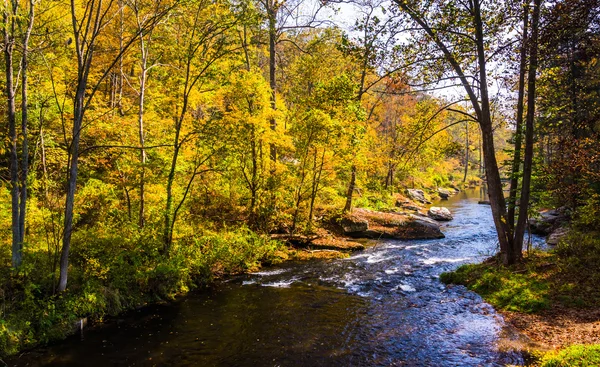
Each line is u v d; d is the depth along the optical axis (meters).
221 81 13.25
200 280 12.04
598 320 7.69
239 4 11.84
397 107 32.59
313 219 19.25
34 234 10.79
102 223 12.16
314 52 22.67
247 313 9.59
